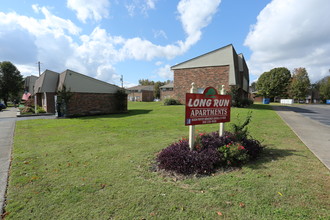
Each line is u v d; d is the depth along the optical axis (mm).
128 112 18219
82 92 15859
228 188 2963
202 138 4578
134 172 3639
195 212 2373
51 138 6668
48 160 4324
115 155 4672
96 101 16859
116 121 11375
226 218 2250
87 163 4113
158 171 3682
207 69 21922
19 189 2973
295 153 4730
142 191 2900
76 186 3070
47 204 2568
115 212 2387
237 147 3977
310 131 7602
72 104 15203
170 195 2775
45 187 3041
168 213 2359
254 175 3434
